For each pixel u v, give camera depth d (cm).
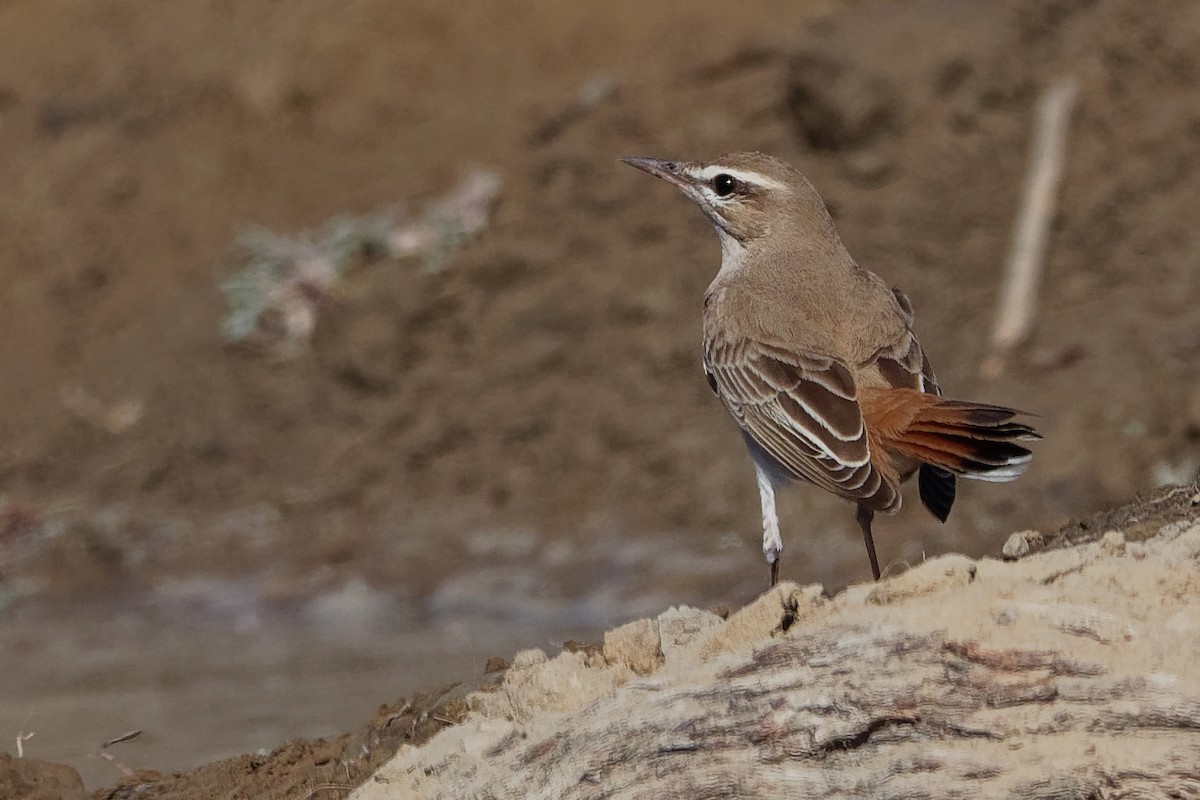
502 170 1962
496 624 1492
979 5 1967
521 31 2097
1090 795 729
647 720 771
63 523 1697
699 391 1766
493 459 1734
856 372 1006
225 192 2014
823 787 747
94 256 1981
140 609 1574
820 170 1894
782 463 1015
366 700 1281
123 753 1179
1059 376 1705
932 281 1806
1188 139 1862
